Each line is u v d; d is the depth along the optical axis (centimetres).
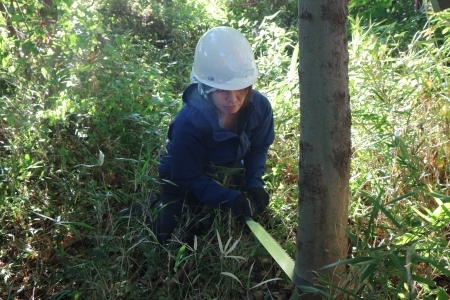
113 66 404
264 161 315
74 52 384
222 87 264
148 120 381
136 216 301
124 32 558
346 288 223
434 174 307
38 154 355
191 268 273
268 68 443
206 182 288
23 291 285
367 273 200
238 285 263
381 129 329
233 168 291
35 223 324
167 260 279
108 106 374
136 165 354
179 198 306
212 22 663
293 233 302
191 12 655
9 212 323
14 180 327
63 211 324
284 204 313
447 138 320
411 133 325
